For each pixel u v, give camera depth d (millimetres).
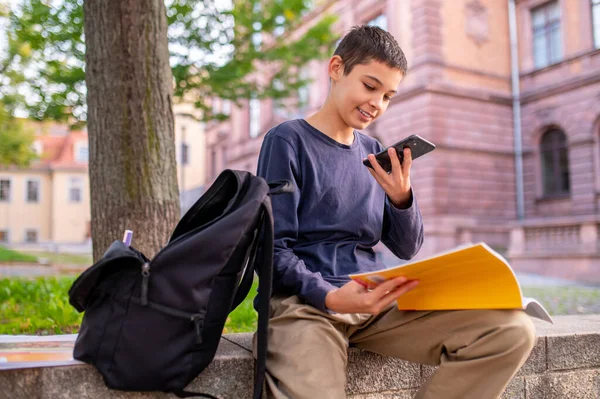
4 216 42812
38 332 3307
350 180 1827
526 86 18125
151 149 3336
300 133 1801
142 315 1378
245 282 1612
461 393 1521
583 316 2906
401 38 17906
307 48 9203
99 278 1414
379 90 1728
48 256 22641
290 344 1525
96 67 3357
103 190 3322
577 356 2307
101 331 1406
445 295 1522
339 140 1888
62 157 44156
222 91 8961
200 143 40750
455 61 17391
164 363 1389
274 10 8523
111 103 3318
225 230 1396
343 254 1784
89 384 1494
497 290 1423
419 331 1635
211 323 1426
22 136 19234
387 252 15672
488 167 17625
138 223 3289
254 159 27219
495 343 1465
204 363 1449
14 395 1445
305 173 1760
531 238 14156
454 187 16969
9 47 9711
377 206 1891
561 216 16969
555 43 17531
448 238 16453
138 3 3340
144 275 1366
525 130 18062
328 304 1516
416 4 17297
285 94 9688
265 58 8891
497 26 18406
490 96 17750
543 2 17688
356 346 1867
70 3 7059
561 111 17016
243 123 28438
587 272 12258
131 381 1401
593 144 16250
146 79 3344
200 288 1393
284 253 1612
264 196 1478
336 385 1504
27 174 43469
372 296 1431
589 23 16422
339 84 1798
